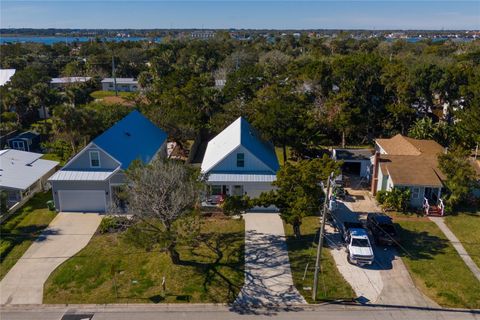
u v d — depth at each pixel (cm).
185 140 5041
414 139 4416
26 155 4159
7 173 3659
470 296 2289
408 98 5388
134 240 2253
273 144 4309
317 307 2206
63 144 4881
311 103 5656
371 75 5538
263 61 10506
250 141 3681
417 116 5616
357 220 3198
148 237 2283
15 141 5022
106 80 10162
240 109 5178
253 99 5556
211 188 3338
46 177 3969
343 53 12838
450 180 3319
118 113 5075
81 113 4603
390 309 2188
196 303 2242
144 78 9175
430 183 3331
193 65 10931
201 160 4719
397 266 2572
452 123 5338
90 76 10494
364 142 5462
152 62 9744
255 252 2736
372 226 2927
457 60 7981
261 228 3078
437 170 3519
